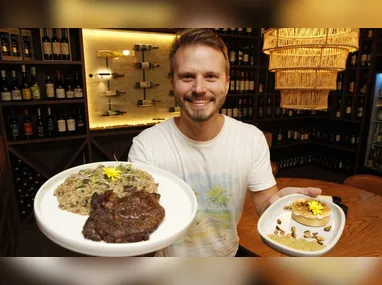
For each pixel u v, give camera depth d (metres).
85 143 2.76
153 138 0.98
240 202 1.02
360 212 1.64
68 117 2.72
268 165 1.06
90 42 2.87
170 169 0.96
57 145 2.82
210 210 0.97
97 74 2.95
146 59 3.21
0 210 1.83
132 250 0.47
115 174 0.69
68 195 0.60
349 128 4.02
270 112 3.92
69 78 2.72
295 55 1.77
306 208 1.02
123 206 0.55
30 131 2.52
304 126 4.47
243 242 1.30
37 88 2.49
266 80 3.73
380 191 2.09
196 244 0.97
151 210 0.56
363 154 3.71
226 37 3.33
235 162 0.97
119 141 3.15
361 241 1.33
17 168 2.57
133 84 3.18
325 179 3.98
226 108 3.57
